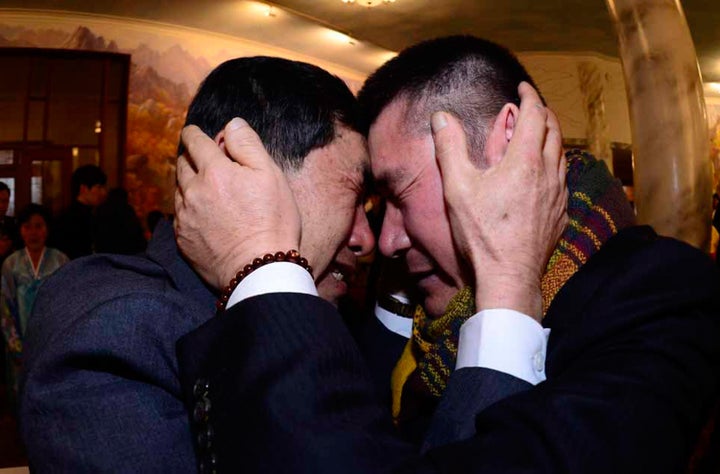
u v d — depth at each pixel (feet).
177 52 28.07
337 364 2.20
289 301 2.26
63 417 2.38
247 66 2.88
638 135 6.12
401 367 3.57
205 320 2.60
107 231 13.11
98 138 27.63
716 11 25.03
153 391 2.48
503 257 2.41
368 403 2.20
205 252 2.50
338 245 2.86
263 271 2.33
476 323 2.37
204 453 2.15
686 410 2.17
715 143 40.40
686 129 5.96
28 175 27.27
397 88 2.93
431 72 2.88
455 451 2.04
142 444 2.36
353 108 2.94
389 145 2.91
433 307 3.19
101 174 14.03
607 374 2.16
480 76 2.85
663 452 2.05
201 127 2.85
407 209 2.93
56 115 27.43
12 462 10.91
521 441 2.02
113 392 2.43
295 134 2.76
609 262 2.55
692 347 2.27
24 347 2.85
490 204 2.45
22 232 11.35
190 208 2.53
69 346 2.44
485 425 2.16
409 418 3.38
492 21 27.07
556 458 1.97
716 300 2.39
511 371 2.29
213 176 2.50
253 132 2.61
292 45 30.32
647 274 2.41
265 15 26.37
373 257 4.58
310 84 2.85
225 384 2.18
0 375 16.06
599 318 2.35
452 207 2.52
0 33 25.96
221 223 2.46
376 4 24.32
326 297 3.05
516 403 2.13
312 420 2.04
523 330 2.32
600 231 2.73
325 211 2.78
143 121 27.73
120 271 2.85
